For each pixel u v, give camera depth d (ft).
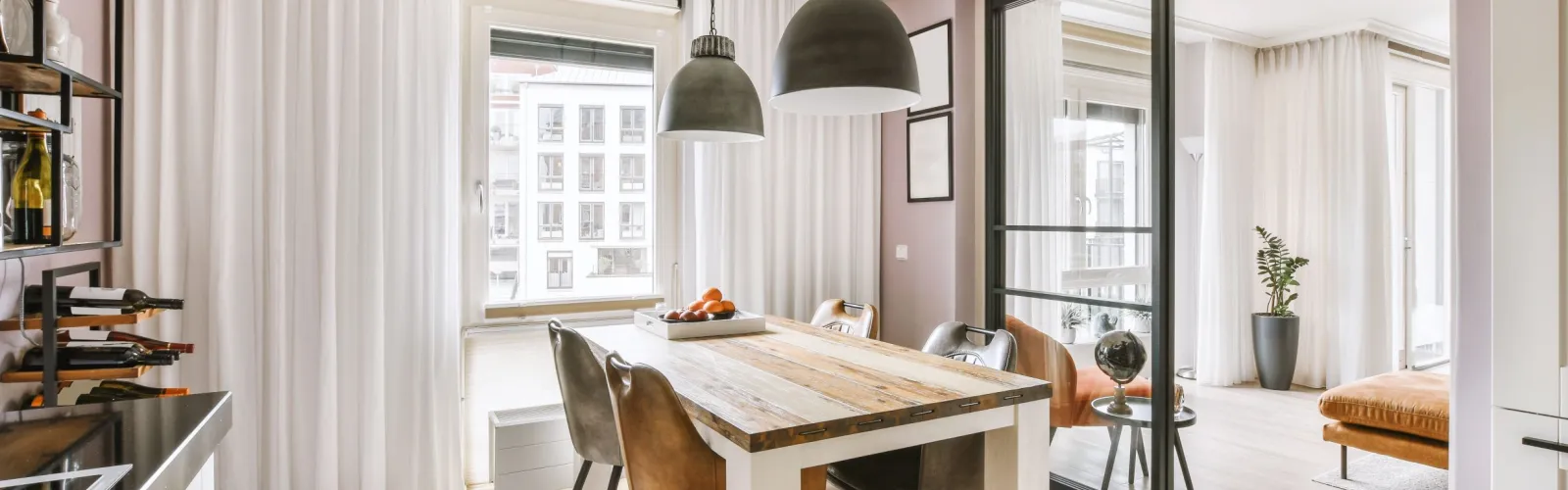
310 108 8.71
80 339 6.32
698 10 11.28
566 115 11.08
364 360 9.02
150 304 6.16
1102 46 9.34
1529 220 4.76
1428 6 13.91
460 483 9.84
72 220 5.58
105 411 4.51
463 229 10.36
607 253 11.36
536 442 9.53
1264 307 16.75
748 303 11.61
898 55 6.12
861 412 5.24
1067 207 9.83
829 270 12.43
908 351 7.77
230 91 8.33
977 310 11.31
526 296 10.87
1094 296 9.53
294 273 8.71
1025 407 6.01
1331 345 15.62
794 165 12.12
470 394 10.21
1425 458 9.29
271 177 8.51
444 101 9.55
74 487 3.34
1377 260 15.05
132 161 8.11
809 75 6.13
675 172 11.76
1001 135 10.77
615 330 9.22
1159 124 8.60
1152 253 8.73
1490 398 5.21
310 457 8.86
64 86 4.90
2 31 4.46
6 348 5.59
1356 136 15.11
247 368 8.47
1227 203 16.02
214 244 8.28
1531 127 4.73
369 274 9.01
